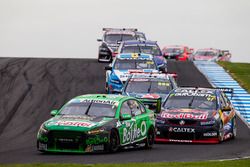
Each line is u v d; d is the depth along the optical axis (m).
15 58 122.44
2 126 65.31
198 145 54.22
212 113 56.66
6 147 52.22
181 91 60.34
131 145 48.66
